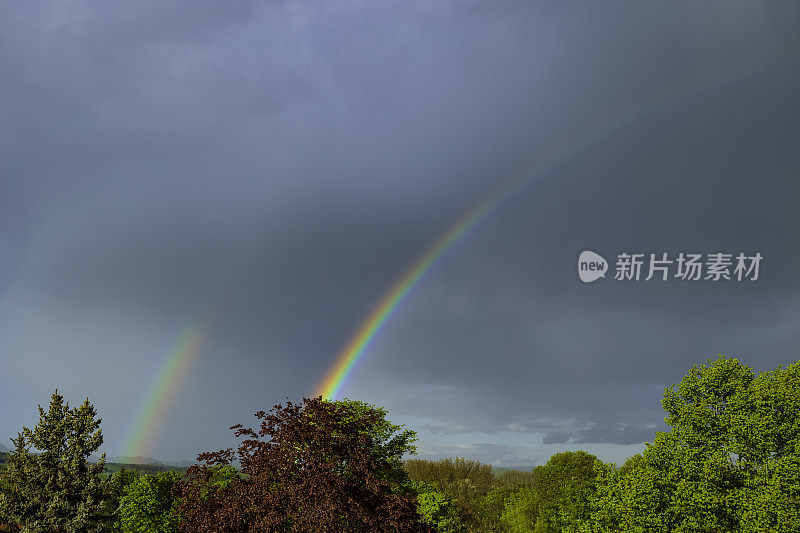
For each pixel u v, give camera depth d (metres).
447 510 73.75
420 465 115.31
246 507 18.33
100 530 33.62
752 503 25.11
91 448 34.38
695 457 28.00
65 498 33.12
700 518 26.75
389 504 18.28
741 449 26.98
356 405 32.94
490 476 112.25
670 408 30.16
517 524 60.97
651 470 28.84
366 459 19.12
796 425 26.22
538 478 57.72
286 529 17.58
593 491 50.91
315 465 18.52
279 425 20.33
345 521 17.58
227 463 20.19
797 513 24.00
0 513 31.75
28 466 33.47
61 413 34.75
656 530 27.77
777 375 29.16
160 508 52.72
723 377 28.72
